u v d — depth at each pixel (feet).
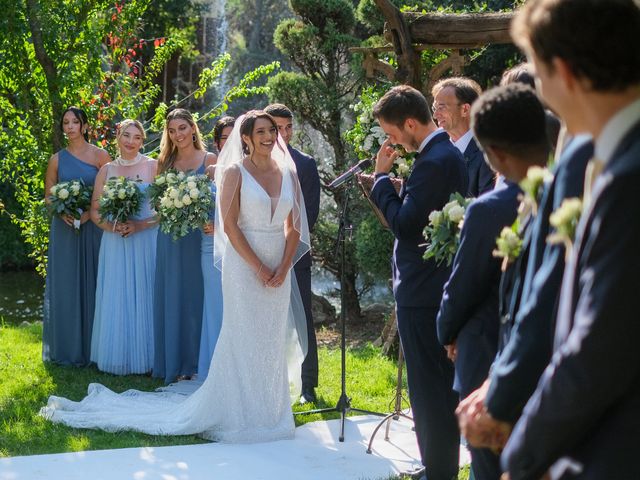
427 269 11.64
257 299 15.46
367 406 17.92
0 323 35.53
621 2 5.10
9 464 13.89
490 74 39.29
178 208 18.86
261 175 15.72
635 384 5.02
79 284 21.30
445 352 11.80
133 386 19.70
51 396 17.56
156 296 19.98
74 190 20.67
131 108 30.04
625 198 4.82
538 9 5.33
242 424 15.39
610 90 5.09
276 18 63.05
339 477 13.50
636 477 4.98
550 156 6.93
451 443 11.90
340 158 31.50
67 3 27.76
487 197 8.89
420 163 11.62
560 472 5.32
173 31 66.33
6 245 54.75
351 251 30.53
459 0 37.70
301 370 18.17
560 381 5.05
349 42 31.19
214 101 61.21
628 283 4.78
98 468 13.76
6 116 27.99
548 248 6.20
